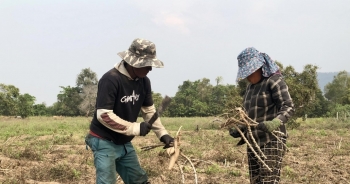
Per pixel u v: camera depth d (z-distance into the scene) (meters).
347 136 18.14
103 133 3.98
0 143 13.94
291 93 17.75
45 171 7.36
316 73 18.31
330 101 55.12
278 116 4.00
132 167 4.29
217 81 56.78
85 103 48.75
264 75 4.20
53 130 23.11
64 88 53.50
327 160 10.41
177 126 25.50
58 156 10.51
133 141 16.08
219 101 53.75
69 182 7.00
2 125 26.23
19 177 6.96
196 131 21.61
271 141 4.24
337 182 7.42
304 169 8.73
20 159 9.54
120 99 3.89
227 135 17.78
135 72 3.84
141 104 4.18
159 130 4.19
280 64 18.64
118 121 3.80
